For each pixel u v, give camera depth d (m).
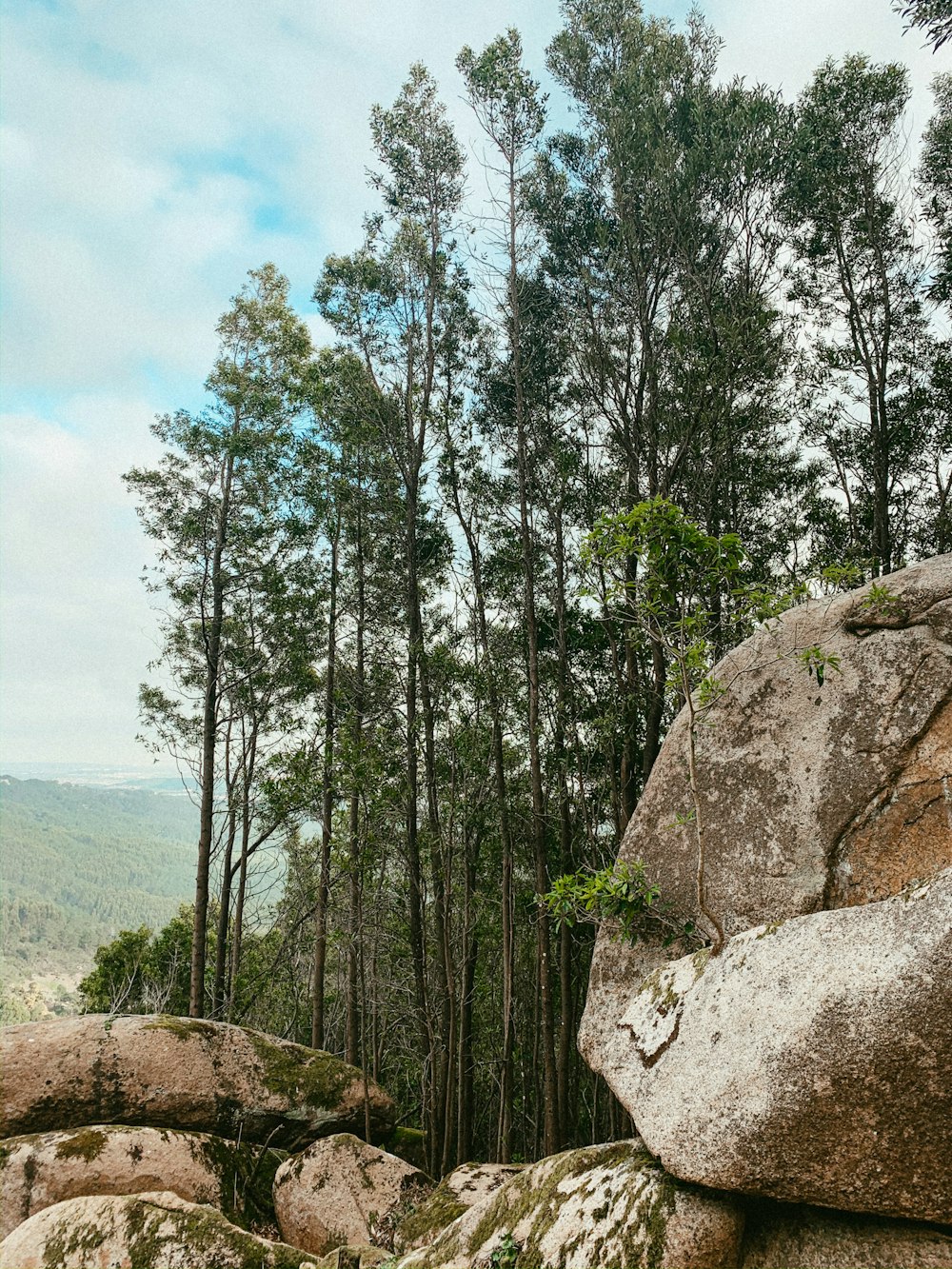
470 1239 6.69
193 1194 11.69
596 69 19.52
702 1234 5.14
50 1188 11.12
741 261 17.56
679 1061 5.76
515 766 20.94
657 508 7.12
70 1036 13.28
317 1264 7.75
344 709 21.81
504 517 22.25
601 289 19.47
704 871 7.23
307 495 22.80
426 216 22.97
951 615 7.23
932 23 8.50
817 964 5.18
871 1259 4.79
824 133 17.50
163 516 22.58
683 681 7.27
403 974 20.31
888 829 6.85
